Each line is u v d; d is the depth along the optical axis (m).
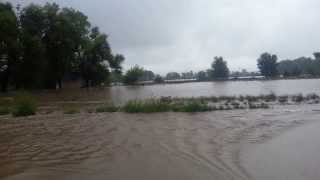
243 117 30.36
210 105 40.44
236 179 13.44
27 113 35.28
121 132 23.55
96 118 31.20
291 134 22.14
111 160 16.41
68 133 23.61
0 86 88.94
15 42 82.69
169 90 88.62
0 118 32.84
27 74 87.88
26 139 21.70
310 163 15.38
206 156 16.81
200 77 192.75
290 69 184.38
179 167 15.11
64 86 106.88
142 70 145.12
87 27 104.25
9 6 89.12
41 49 87.12
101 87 111.19
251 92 70.69
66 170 14.96
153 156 16.98
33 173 14.62
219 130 23.75
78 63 105.25
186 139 20.80
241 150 17.95
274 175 13.84
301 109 36.72
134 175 14.18
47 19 93.62
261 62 175.00
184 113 33.84
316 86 92.12
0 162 16.39
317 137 21.02
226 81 171.88
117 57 113.94
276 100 47.47
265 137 21.23
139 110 35.22
